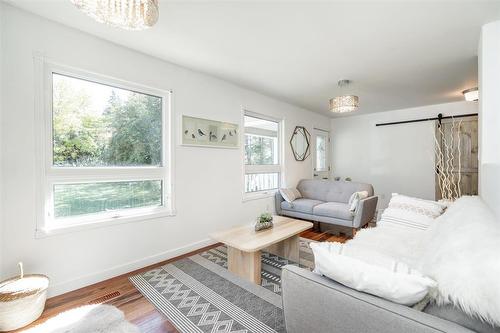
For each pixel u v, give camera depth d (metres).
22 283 1.70
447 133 4.38
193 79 2.94
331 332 0.97
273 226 2.56
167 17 1.86
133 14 1.19
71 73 2.07
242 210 3.60
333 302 0.96
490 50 1.93
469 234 1.04
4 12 1.73
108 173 2.29
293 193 4.25
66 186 2.07
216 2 1.68
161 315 1.70
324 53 2.48
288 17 1.86
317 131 5.47
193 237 2.94
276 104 4.25
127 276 2.27
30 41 1.83
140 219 2.46
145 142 2.59
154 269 2.41
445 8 1.74
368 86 3.50
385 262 1.01
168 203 2.72
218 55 2.54
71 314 1.70
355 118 5.55
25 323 1.57
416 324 0.76
